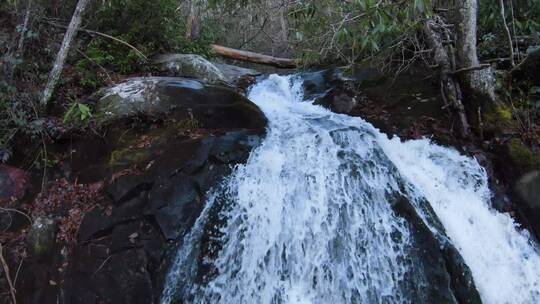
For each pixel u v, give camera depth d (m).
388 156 5.07
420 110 5.79
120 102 5.03
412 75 6.19
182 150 4.51
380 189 4.56
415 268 4.12
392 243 4.27
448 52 5.81
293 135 5.09
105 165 4.57
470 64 5.42
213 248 4.23
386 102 6.10
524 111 5.28
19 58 4.91
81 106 4.31
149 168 4.40
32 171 4.75
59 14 6.08
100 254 4.07
